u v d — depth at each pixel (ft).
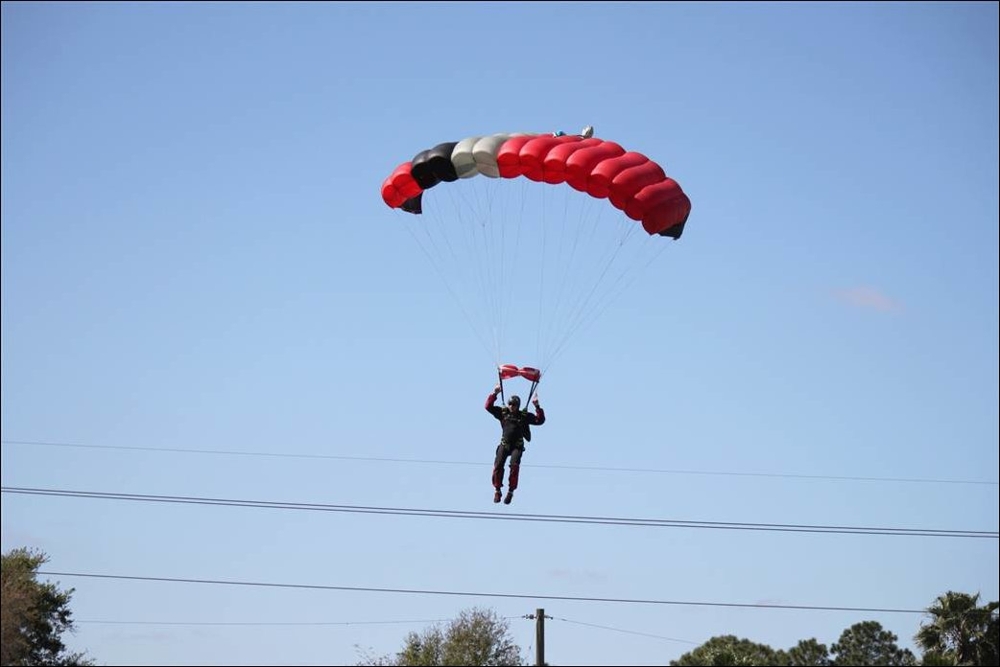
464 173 122.11
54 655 161.99
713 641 333.01
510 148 117.60
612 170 114.93
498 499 107.55
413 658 240.32
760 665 285.84
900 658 345.72
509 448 108.37
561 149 116.88
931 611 236.43
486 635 243.40
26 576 157.28
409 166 124.16
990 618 232.73
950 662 225.76
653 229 116.37
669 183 116.88
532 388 109.09
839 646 350.43
